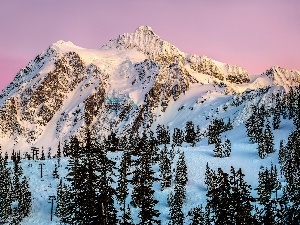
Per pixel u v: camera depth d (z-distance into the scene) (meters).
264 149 179.00
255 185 141.75
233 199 28.44
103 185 32.62
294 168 110.81
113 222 32.69
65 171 164.50
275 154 182.50
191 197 130.38
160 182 143.25
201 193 135.00
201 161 172.38
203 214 60.44
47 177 157.88
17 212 116.62
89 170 32.81
